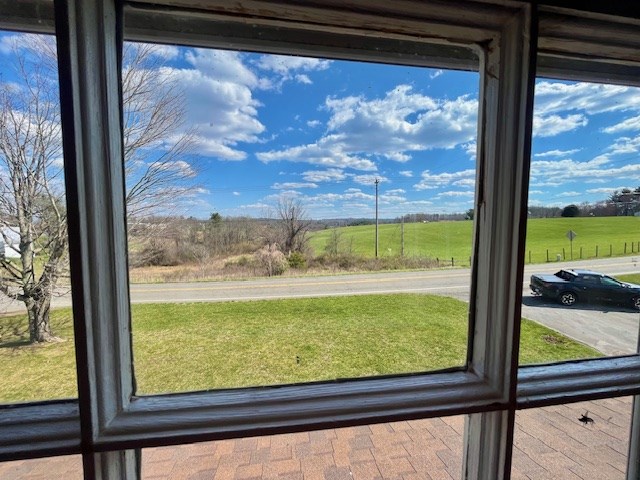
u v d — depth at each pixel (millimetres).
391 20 447
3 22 456
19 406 423
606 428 853
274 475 1023
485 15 445
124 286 446
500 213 497
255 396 472
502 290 498
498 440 516
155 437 412
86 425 379
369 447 1097
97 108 378
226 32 515
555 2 440
